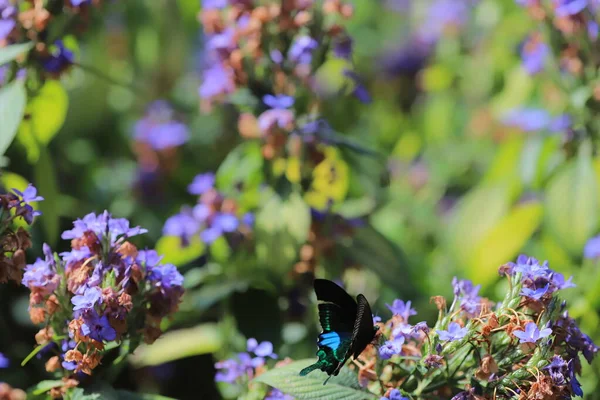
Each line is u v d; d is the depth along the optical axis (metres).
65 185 2.46
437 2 3.15
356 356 1.56
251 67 1.89
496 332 1.59
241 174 1.95
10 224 1.63
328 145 1.92
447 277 2.26
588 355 1.59
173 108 2.66
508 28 2.62
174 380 2.08
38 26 1.78
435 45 3.18
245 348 1.89
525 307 1.59
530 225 2.08
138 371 2.08
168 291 1.62
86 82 2.57
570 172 2.00
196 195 2.49
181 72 2.76
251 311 1.91
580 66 1.97
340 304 1.58
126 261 1.61
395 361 1.62
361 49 3.21
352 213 2.01
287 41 1.88
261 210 1.92
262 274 1.92
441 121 2.86
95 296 1.56
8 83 1.81
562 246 2.01
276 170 1.93
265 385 1.70
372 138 2.96
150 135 2.45
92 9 1.85
